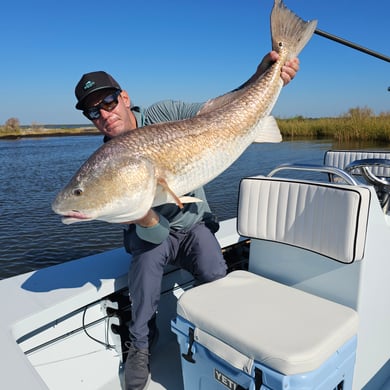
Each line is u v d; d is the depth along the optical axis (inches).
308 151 850.8
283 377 54.2
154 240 72.8
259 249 86.1
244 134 79.1
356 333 65.4
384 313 76.8
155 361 94.8
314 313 66.7
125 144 65.7
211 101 82.5
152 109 91.1
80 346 83.7
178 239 86.4
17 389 50.2
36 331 76.7
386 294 76.1
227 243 107.2
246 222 85.2
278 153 833.5
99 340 87.1
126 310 88.0
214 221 93.5
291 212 76.7
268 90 82.1
